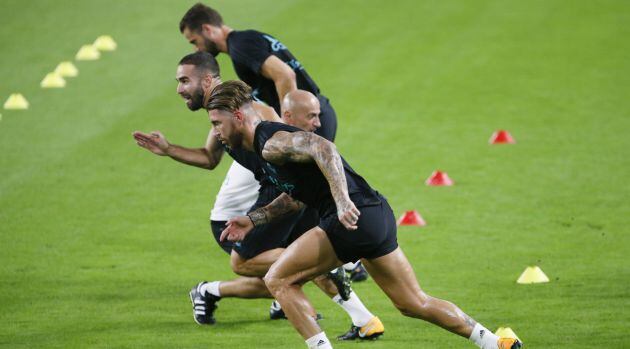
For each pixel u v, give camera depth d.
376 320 25.55
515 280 29.88
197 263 32.22
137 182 40.88
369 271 22.72
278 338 25.80
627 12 65.19
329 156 20.77
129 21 63.41
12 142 45.47
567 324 26.05
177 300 29.02
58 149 44.66
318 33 61.59
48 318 27.42
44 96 51.75
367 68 56.31
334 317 27.58
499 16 65.06
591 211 36.50
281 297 22.06
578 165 42.06
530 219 35.84
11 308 28.22
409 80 54.56
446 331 26.14
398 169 42.22
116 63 56.69
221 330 26.56
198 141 45.78
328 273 24.69
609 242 33.16
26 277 30.84
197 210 37.62
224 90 21.77
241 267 26.23
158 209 37.75
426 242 33.69
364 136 46.66
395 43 60.34
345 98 51.91
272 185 25.38
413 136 46.53
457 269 31.00
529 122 48.16
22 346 25.27
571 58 57.69
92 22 63.22
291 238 26.28
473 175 41.22
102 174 41.72
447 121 48.56
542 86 53.47
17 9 65.56
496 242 33.50
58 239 34.44
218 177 41.66
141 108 50.06
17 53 57.97
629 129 46.72
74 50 58.50
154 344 25.41
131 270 31.53
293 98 25.88
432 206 37.59
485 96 52.09
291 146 21.03
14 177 41.22
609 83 53.62
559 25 63.19
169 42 59.81
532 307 27.50
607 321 26.14
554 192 38.81
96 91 52.53
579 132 46.59
